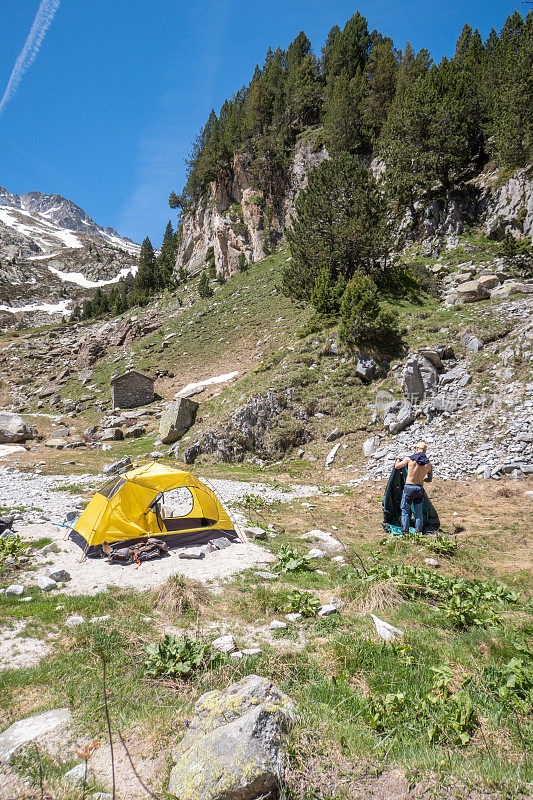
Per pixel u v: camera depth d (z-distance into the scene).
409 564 7.46
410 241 38.62
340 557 8.02
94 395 40.12
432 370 20.31
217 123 79.50
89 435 29.28
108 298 107.94
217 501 10.05
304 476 18.62
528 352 18.81
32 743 3.09
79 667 4.17
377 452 18.00
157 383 39.16
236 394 26.58
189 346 44.44
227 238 65.88
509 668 3.78
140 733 3.28
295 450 20.94
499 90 38.06
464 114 39.38
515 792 2.61
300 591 6.11
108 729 3.28
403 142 40.50
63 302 156.75
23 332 79.19
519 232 33.62
